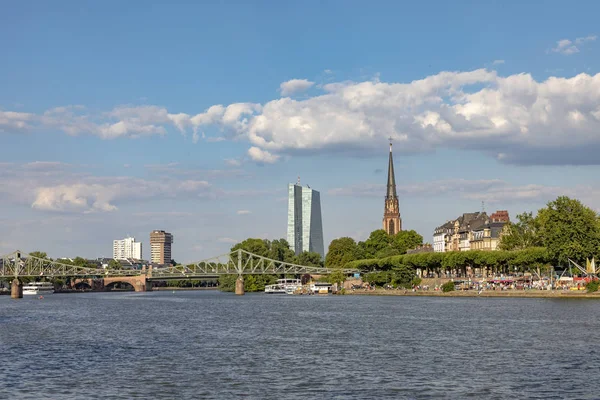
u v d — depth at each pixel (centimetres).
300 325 15338
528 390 7675
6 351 11131
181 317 18625
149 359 10106
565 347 10725
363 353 10512
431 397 7419
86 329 15088
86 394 7681
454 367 9131
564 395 7431
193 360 9975
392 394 7569
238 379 8462
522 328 13488
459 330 13438
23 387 8056
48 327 15700
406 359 9862
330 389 7838
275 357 10200
